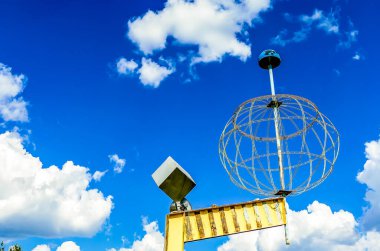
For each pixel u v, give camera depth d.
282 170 23.92
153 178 17.95
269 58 30.05
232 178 23.95
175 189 17.94
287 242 19.42
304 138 25.44
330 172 22.75
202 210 18.80
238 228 18.95
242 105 24.44
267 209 19.86
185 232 18.12
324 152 23.19
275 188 23.25
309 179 22.52
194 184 17.95
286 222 19.75
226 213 19.19
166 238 17.86
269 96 24.38
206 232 18.41
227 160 24.36
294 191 20.94
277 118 25.66
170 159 17.77
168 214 18.20
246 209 19.56
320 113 24.16
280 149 24.73
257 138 26.27
